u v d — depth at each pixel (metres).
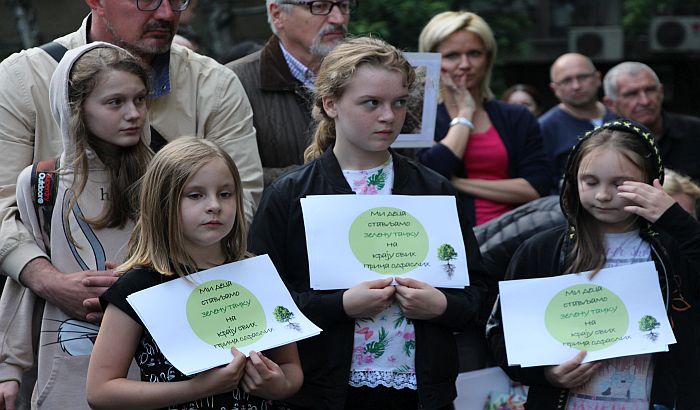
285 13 6.25
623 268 4.92
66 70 4.83
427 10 13.93
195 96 5.55
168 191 4.25
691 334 4.91
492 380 5.80
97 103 4.79
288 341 4.29
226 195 4.32
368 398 4.71
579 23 18.84
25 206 4.92
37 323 5.08
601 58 18.00
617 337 4.82
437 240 4.78
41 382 4.81
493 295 5.96
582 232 4.99
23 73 5.27
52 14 14.48
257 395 4.25
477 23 7.34
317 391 4.70
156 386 4.17
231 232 4.43
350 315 4.60
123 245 4.86
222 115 5.57
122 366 4.23
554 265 5.06
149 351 4.27
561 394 4.94
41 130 5.26
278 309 4.39
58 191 4.87
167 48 5.43
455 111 7.37
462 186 7.16
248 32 16.52
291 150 6.23
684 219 4.70
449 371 4.77
